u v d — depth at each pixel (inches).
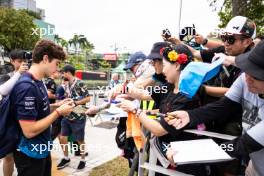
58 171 190.9
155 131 82.8
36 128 101.7
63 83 197.6
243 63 63.2
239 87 76.5
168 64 87.7
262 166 66.5
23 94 99.9
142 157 98.6
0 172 180.9
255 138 63.9
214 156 68.3
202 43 131.4
